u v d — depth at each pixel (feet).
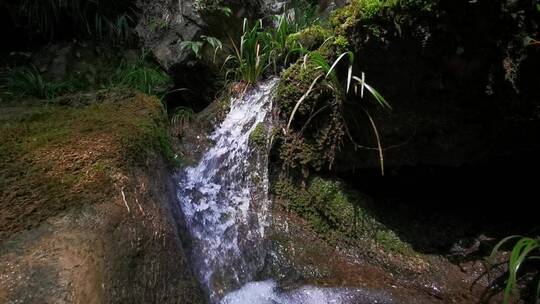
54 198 4.28
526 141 6.31
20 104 7.68
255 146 7.84
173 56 9.46
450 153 6.84
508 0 4.95
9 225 3.90
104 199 4.44
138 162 5.33
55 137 5.53
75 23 10.74
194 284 4.99
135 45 10.82
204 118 8.97
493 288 6.19
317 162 7.43
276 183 7.75
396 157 7.16
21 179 4.51
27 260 3.59
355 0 6.14
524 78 5.40
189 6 9.68
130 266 4.00
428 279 6.48
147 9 10.59
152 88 9.39
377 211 7.43
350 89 6.64
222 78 9.62
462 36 5.34
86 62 10.30
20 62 10.19
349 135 7.04
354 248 7.11
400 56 5.87
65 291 3.38
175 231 5.16
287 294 6.33
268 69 9.18
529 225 6.98
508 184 7.35
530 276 6.15
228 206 7.50
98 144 5.34
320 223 7.42
